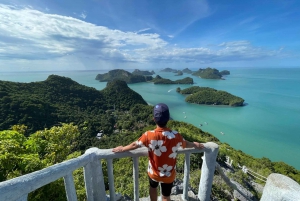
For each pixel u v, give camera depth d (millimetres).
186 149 2113
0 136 4227
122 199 2537
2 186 979
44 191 3336
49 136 6621
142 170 6723
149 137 1755
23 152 3920
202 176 2379
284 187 1231
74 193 1626
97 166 1909
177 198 2518
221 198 3955
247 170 9938
